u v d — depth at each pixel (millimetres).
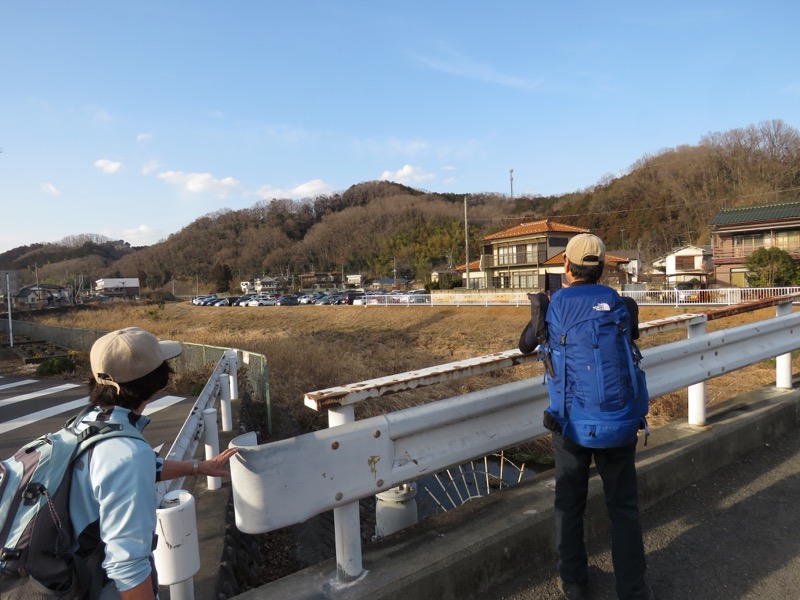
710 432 3256
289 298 56000
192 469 1560
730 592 2098
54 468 1201
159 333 29359
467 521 2217
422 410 2043
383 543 2062
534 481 2656
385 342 24266
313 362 13047
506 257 44594
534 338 2143
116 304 59750
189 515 1851
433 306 35375
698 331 3314
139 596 1188
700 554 2357
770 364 10047
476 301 34219
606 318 1878
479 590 2043
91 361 1358
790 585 2131
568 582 2018
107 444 1230
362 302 43906
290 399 9977
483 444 2264
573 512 2012
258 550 4359
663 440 3143
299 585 1815
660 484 2836
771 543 2430
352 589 1771
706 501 2834
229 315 44875
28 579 1164
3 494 1190
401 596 1809
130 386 1353
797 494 2889
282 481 1632
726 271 33625
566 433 1918
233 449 1598
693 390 3381
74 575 1201
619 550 1947
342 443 1785
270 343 16516
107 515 1187
